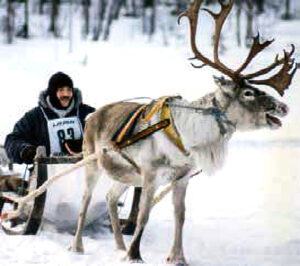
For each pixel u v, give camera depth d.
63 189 9.90
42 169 9.66
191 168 8.68
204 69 28.98
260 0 51.25
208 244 9.77
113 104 9.48
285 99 22.89
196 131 8.44
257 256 9.17
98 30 42.00
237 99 8.46
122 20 50.34
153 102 8.91
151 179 8.62
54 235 9.88
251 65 29.23
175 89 25.22
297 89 24.14
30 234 9.77
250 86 8.50
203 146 8.48
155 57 32.56
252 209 11.80
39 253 8.94
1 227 10.13
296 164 15.28
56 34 43.34
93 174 9.45
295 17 50.75
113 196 9.48
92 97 23.61
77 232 9.25
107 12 51.31
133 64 30.47
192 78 27.12
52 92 10.41
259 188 13.33
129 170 8.99
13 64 30.42
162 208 11.87
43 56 33.16
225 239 10.03
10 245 9.21
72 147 10.45
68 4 55.53
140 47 36.84
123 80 26.80
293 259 9.02
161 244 9.83
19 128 10.39
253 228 10.61
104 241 9.81
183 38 41.38
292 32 41.41
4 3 52.41
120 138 8.88
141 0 55.25
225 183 13.82
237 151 16.69
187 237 10.14
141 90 24.92
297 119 20.45
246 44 37.53
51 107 10.43
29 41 39.97
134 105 9.23
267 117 8.48
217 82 8.44
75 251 9.14
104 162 9.15
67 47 36.72
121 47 37.03
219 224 10.85
